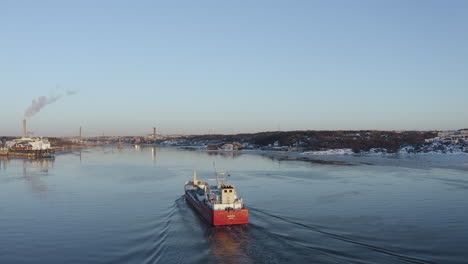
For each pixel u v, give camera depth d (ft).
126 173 385.09
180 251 126.11
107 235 149.79
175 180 322.96
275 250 123.24
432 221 163.12
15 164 513.86
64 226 165.37
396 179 309.42
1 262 122.72
